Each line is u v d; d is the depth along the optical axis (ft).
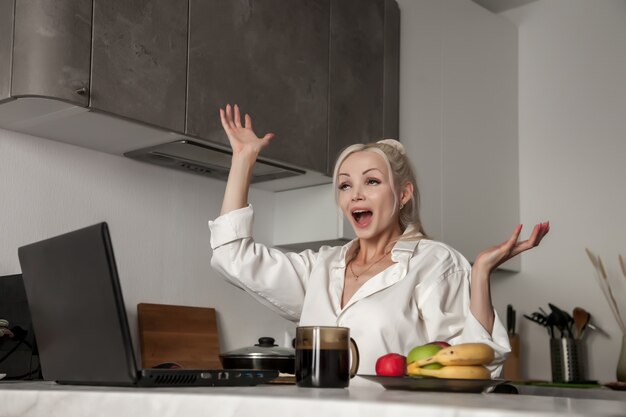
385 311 6.07
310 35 10.01
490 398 3.41
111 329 3.96
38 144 8.45
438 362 4.18
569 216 13.24
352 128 10.52
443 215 12.05
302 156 9.66
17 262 8.11
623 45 13.08
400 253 6.40
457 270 6.36
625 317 12.47
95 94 7.54
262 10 9.38
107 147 8.87
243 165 6.39
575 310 12.64
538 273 13.39
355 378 5.96
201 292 9.95
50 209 8.46
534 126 13.82
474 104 13.00
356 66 10.70
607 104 13.12
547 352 13.12
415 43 11.98
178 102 8.31
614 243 12.73
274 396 3.21
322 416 3.00
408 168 6.86
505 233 13.30
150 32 8.10
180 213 9.82
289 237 10.82
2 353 7.34
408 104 11.69
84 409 3.79
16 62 7.27
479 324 4.99
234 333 10.28
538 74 13.91
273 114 9.36
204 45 8.64
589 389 10.86
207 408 3.34
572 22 13.69
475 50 13.16
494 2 14.06
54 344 4.50
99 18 7.64
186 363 9.35
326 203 10.48
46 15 7.29
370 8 11.10
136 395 3.59
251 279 6.49
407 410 2.79
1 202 8.05
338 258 6.69
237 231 6.39
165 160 9.34
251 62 9.16
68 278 4.21
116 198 9.12
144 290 9.27
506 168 13.50
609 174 12.94
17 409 4.08
